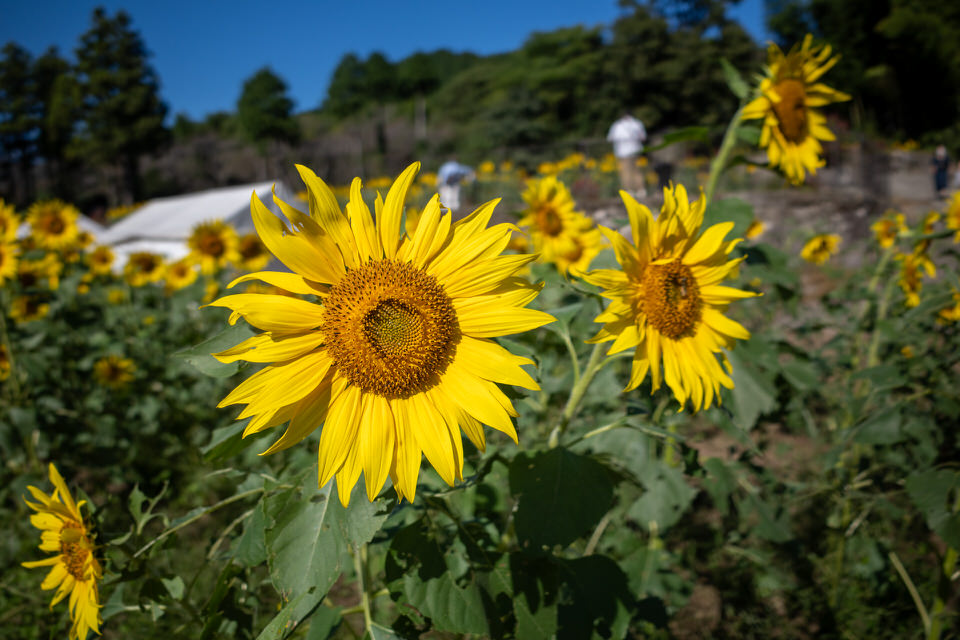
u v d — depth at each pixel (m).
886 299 4.05
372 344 1.59
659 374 1.95
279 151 64.75
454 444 1.62
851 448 3.95
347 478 1.53
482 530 1.96
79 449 4.87
